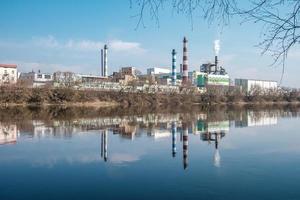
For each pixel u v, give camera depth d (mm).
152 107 123500
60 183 24875
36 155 34844
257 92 176250
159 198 21516
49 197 21984
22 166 30016
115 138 47156
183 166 29688
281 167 28719
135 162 31484
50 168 29328
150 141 44500
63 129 56125
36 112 87562
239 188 23188
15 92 109062
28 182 25109
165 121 71375
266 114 93625
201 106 138375
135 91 136500
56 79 132500
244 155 34094
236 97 164000
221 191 22609
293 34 7664
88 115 83250
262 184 24016
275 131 54906
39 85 127125
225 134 51438
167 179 25625
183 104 146750
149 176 26531
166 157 33719
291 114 93875
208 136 49312
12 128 56312
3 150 37656
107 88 137250
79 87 126875
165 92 142625
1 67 144625
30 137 47250
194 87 160125
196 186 23750
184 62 159125
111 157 33875
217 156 33781
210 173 27094
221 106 143000
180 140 45406
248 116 85938
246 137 47812
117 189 23422
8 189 23531
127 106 125562
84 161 32031
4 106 104375
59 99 118375
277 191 22484
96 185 24297
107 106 121500
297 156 33250
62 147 39688
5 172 27984
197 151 36781
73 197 21953
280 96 181250
